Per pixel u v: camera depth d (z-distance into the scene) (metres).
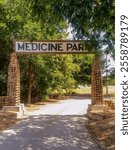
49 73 40.22
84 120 20.78
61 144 13.35
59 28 21.02
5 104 22.83
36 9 16.52
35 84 40.56
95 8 13.76
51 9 15.81
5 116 20.78
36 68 38.41
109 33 16.66
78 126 18.14
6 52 32.97
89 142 13.77
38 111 30.08
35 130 16.56
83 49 22.39
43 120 20.44
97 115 20.44
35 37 32.62
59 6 14.62
